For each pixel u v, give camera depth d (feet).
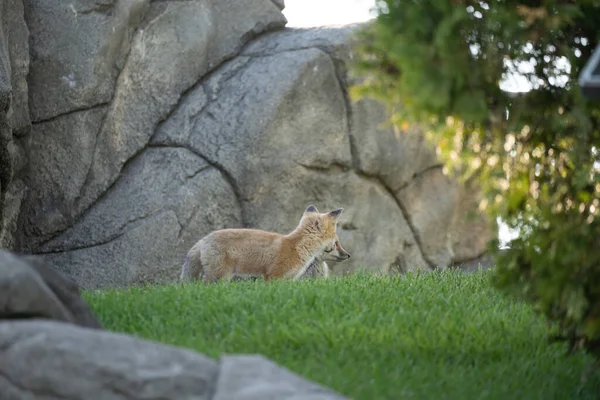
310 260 58.03
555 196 28.30
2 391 20.36
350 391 25.20
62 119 68.74
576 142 27.40
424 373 27.68
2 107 55.98
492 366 29.76
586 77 20.38
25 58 66.03
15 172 65.62
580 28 28.53
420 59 23.94
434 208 81.82
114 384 19.98
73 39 68.80
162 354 21.07
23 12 67.41
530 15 25.40
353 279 46.80
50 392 20.07
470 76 24.99
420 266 81.46
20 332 20.85
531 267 29.14
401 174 79.10
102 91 69.36
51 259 67.67
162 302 36.83
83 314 26.05
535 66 28.19
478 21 26.55
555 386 28.27
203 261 55.01
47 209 68.03
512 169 28.73
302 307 36.09
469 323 33.94
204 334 32.22
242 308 35.76
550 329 33.22
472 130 27.32
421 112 24.99
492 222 29.40
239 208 70.54
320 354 29.58
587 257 26.58
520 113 26.99
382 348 30.14
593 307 26.94
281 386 20.25
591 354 29.01
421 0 25.63
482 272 51.16
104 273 67.00
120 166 70.13
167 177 69.82
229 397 19.86
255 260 55.93
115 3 69.77
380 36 24.99
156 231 68.13
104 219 68.54
